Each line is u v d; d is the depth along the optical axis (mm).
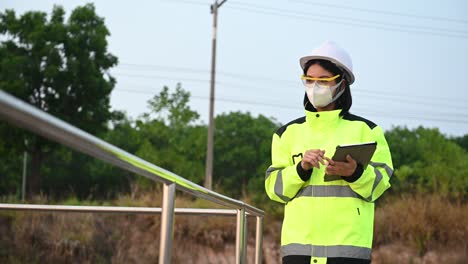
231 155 57469
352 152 4105
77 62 44250
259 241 5594
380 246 18297
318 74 4453
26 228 11789
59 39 44125
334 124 4488
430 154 54125
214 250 16938
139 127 52969
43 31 44375
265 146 58062
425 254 17766
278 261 17984
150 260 14602
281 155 4625
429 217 18141
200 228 17109
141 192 19656
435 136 55938
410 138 57844
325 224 4355
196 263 16656
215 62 35875
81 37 44594
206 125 57688
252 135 58656
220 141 57594
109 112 46344
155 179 2924
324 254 4332
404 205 18781
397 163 56094
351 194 4363
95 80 44875
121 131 52656
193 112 54719
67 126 1933
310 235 4383
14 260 11516
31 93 44562
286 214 4555
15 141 43469
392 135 58562
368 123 4562
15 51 45125
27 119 1663
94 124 45812
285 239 4496
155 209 4836
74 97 45125
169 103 54125
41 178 45906
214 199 3943
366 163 4203
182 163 51594
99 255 13375
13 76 43938
